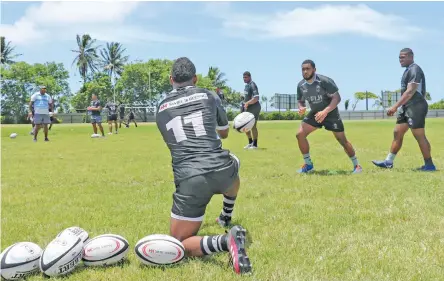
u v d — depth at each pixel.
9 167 10.48
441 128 28.66
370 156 12.38
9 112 79.06
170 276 3.74
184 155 4.21
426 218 5.42
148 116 73.12
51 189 7.67
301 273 3.76
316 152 13.48
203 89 4.57
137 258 4.05
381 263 3.98
